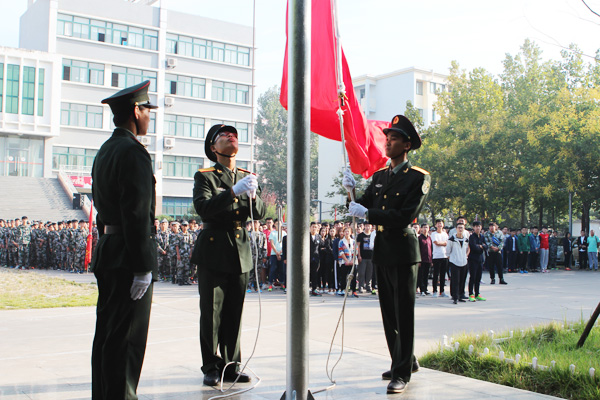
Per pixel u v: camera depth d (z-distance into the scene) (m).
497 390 4.69
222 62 51.31
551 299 12.80
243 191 4.71
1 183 36.88
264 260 15.48
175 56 48.88
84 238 20.98
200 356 5.93
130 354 3.67
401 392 4.59
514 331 7.10
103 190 3.71
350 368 5.47
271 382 4.90
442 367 5.57
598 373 4.73
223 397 4.39
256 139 75.31
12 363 5.49
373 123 6.46
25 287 14.13
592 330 7.01
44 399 4.27
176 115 49.22
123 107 3.87
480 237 14.05
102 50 45.22
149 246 3.64
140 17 47.03
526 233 22.30
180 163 49.47
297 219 3.77
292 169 3.79
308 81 3.84
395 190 5.05
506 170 28.88
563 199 28.59
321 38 5.82
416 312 10.59
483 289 15.33
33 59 40.59
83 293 12.70
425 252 14.06
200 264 4.98
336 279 14.61
